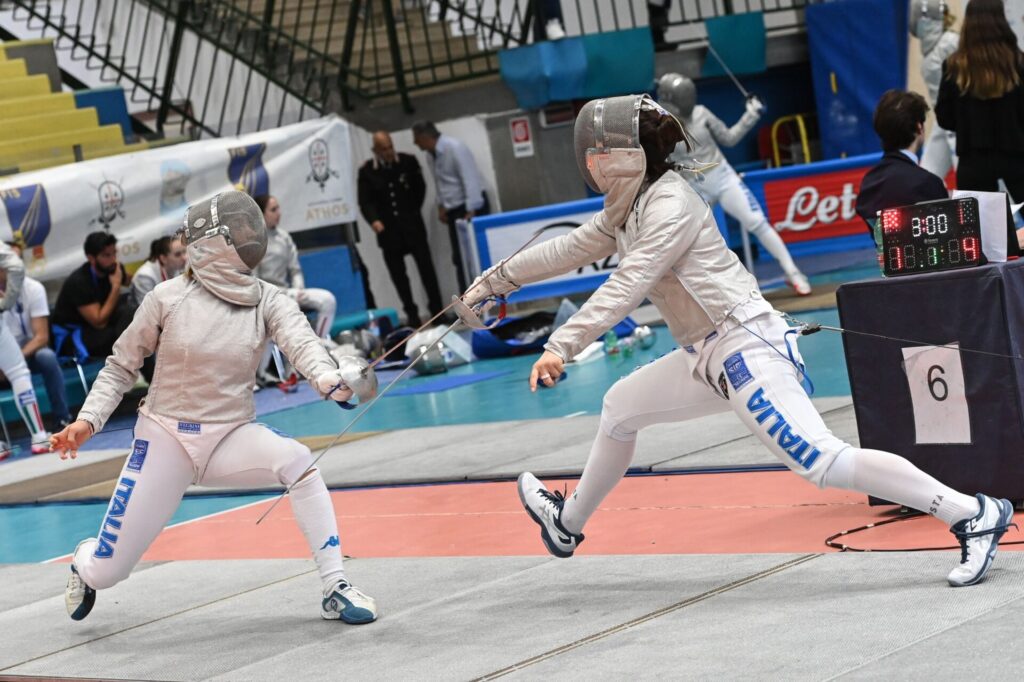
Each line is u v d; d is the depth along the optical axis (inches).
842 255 561.3
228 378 166.2
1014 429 163.8
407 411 362.9
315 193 511.2
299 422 373.7
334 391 159.3
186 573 208.8
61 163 505.0
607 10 642.8
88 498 297.3
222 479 168.9
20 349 398.0
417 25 610.5
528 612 157.8
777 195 502.6
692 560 170.4
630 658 133.3
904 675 115.6
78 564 173.9
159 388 166.4
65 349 431.2
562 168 581.6
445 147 548.4
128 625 180.5
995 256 167.5
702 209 148.5
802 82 652.7
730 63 603.5
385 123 578.9
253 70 585.9
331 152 515.5
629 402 157.6
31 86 553.9
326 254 521.7
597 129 146.8
